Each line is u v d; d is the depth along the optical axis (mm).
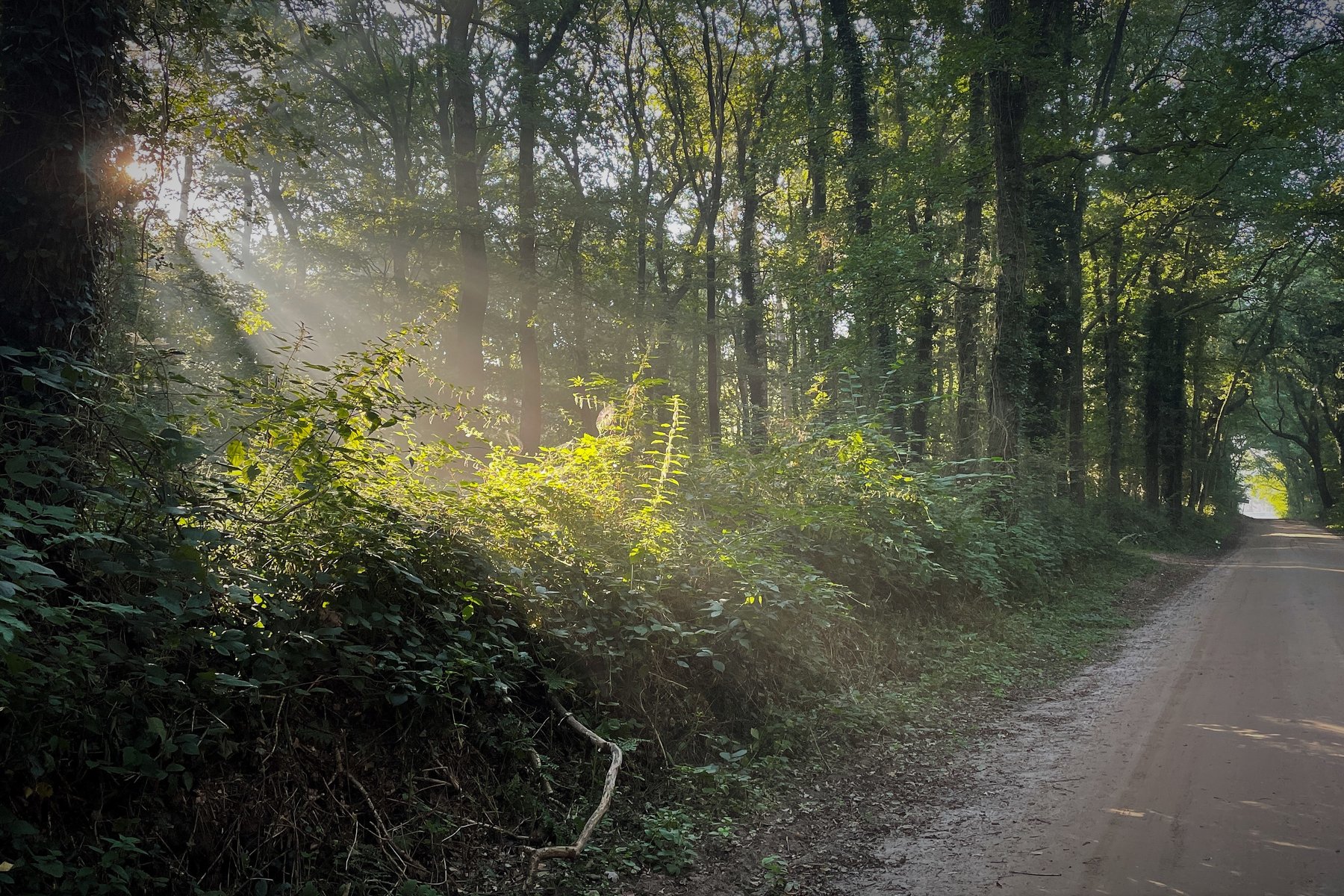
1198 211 27578
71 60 4605
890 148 22797
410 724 4719
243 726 4070
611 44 28906
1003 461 15469
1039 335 23609
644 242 29469
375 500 5609
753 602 7258
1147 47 27859
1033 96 18984
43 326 4473
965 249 19641
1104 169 22938
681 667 6523
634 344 28359
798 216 32156
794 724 6742
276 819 3924
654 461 9344
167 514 4082
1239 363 45438
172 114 6363
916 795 5703
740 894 4340
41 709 3318
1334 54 19812
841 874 4500
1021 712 7879
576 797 5141
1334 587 16625
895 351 21688
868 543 10281
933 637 10094
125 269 5457
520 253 23031
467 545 5895
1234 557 28094
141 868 3404
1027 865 4410
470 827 4566
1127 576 19672
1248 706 7410
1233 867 4211
